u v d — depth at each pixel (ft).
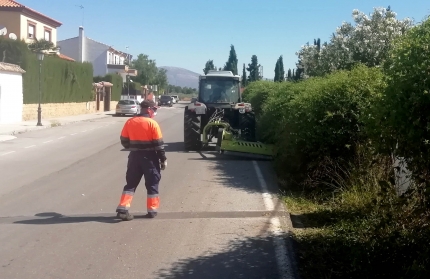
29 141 62.69
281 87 52.24
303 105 30.71
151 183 24.32
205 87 54.13
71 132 77.25
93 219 24.21
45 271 17.48
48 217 24.68
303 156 30.78
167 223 23.31
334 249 18.83
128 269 17.61
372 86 27.30
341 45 63.82
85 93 135.54
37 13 125.80
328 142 28.48
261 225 22.75
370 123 17.60
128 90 193.88
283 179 32.99
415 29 16.52
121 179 35.14
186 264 18.06
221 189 30.91
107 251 19.48
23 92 94.38
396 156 16.39
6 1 121.08
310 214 24.58
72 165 42.14
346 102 27.96
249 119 50.31
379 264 16.28
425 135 14.44
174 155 47.11
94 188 31.91
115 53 229.86
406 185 18.13
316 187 28.63
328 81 30.17
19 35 119.55
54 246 20.13
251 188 31.17
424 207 15.72
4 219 24.35
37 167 41.14
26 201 28.30
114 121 107.55
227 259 18.53
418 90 14.51
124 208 23.77
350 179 26.45
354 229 20.16
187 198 28.40
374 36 58.13
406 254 16.11
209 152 49.47
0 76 84.79
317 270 17.13
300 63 76.13
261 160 43.50
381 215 19.15
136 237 21.22
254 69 164.55
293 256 18.63
